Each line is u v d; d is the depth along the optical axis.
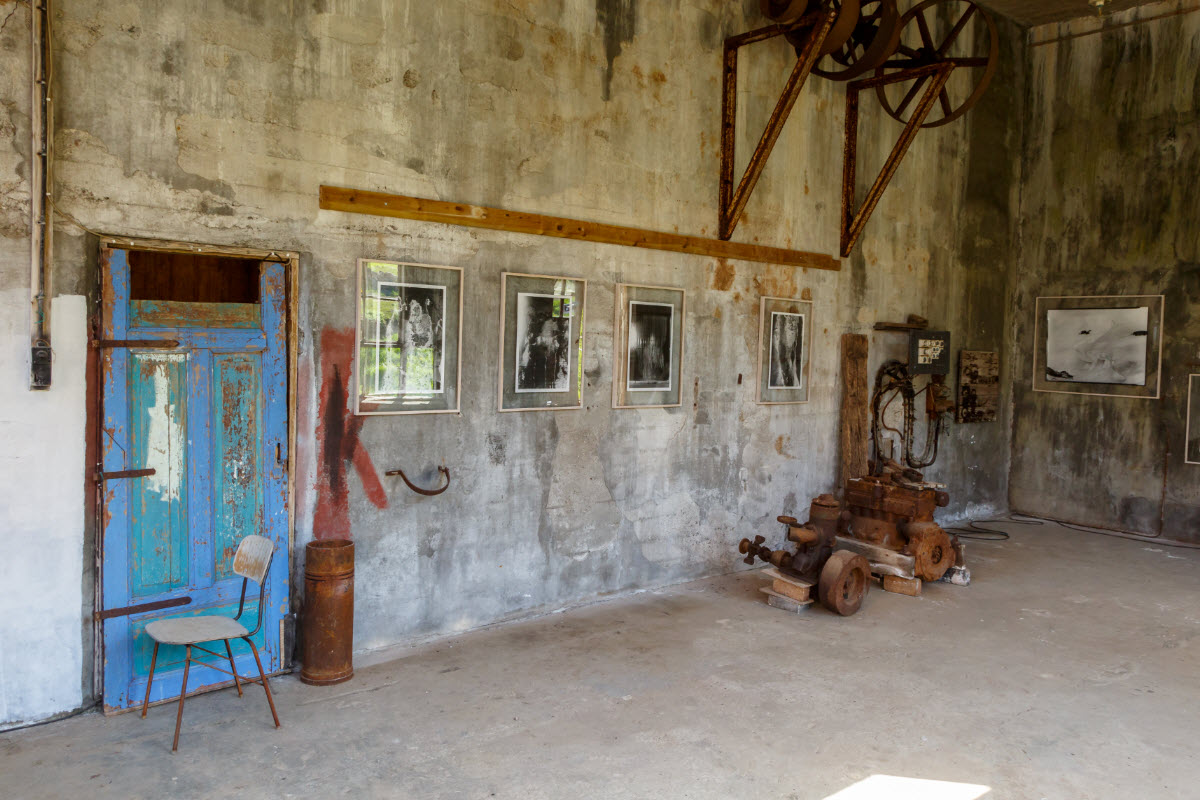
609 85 5.86
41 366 3.77
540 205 5.54
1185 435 8.62
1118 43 8.97
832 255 7.72
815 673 4.88
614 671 4.81
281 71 4.39
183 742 3.79
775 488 7.42
